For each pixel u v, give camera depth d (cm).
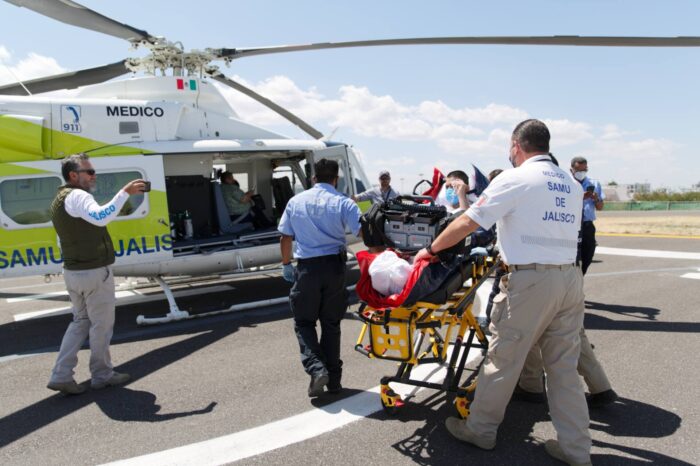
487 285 724
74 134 572
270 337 517
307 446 290
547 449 274
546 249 252
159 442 301
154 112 614
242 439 301
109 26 577
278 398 362
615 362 415
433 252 279
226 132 678
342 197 353
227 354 467
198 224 709
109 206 346
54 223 366
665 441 287
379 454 280
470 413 285
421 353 430
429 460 273
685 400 340
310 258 346
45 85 681
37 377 426
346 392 368
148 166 596
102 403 364
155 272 620
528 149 272
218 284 813
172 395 374
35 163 554
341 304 359
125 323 592
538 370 335
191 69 712
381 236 336
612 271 852
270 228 765
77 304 382
